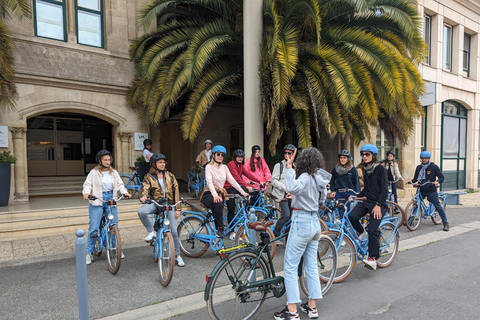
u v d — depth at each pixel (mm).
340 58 6945
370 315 3217
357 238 4309
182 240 5176
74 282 4027
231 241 5727
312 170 3055
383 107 8602
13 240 5914
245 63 7547
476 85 15484
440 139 14117
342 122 7277
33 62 7941
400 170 12445
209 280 2854
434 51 13547
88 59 8734
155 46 7922
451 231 6926
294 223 3088
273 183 5098
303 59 7773
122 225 7160
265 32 7734
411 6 7652
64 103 8406
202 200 5012
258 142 7625
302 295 3748
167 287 3902
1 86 6625
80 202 8055
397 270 4555
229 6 8453
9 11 7574
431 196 6988
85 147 11961
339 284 4059
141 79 8836
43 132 11258
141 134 9648
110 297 3621
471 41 15469
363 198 4340
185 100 9672
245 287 2977
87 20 8953
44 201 8289
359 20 8109
